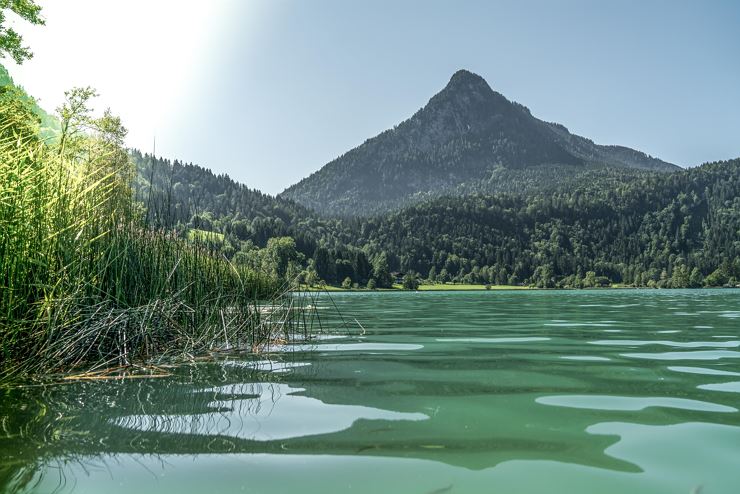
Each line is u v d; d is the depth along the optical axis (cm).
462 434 254
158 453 225
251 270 882
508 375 412
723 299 2659
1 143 477
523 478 199
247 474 202
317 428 263
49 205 468
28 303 440
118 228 561
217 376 410
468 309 1518
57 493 184
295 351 554
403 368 446
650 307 1673
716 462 217
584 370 434
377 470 207
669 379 396
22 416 285
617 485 193
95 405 312
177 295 564
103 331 475
